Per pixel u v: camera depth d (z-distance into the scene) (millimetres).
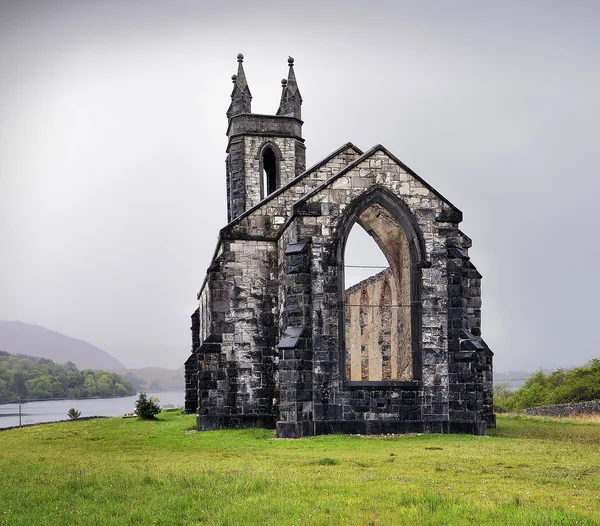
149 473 19703
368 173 34469
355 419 32656
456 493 16438
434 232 34625
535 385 94188
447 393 33500
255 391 37438
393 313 43625
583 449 26406
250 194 50094
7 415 121562
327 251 33688
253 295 38156
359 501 15805
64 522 15031
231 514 14977
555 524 13453
